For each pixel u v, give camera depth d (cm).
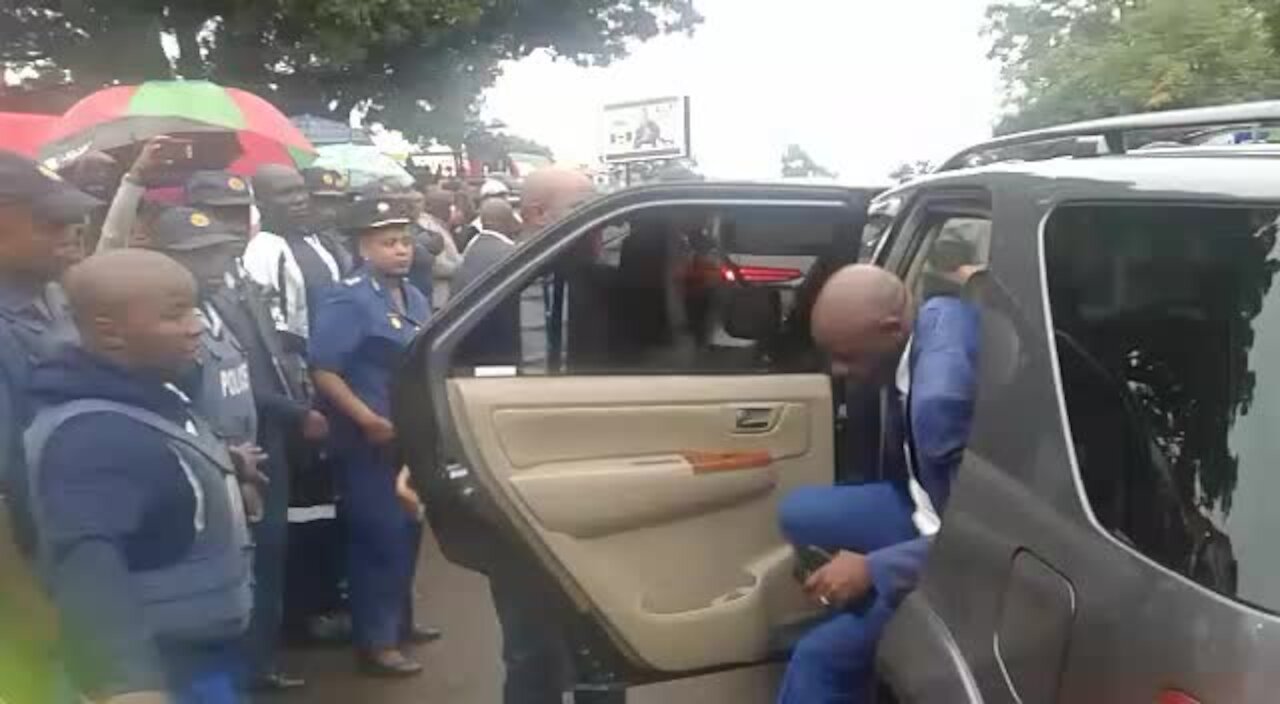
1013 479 237
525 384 352
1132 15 1809
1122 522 212
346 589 565
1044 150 370
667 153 1712
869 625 311
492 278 354
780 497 378
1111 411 222
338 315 512
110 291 274
